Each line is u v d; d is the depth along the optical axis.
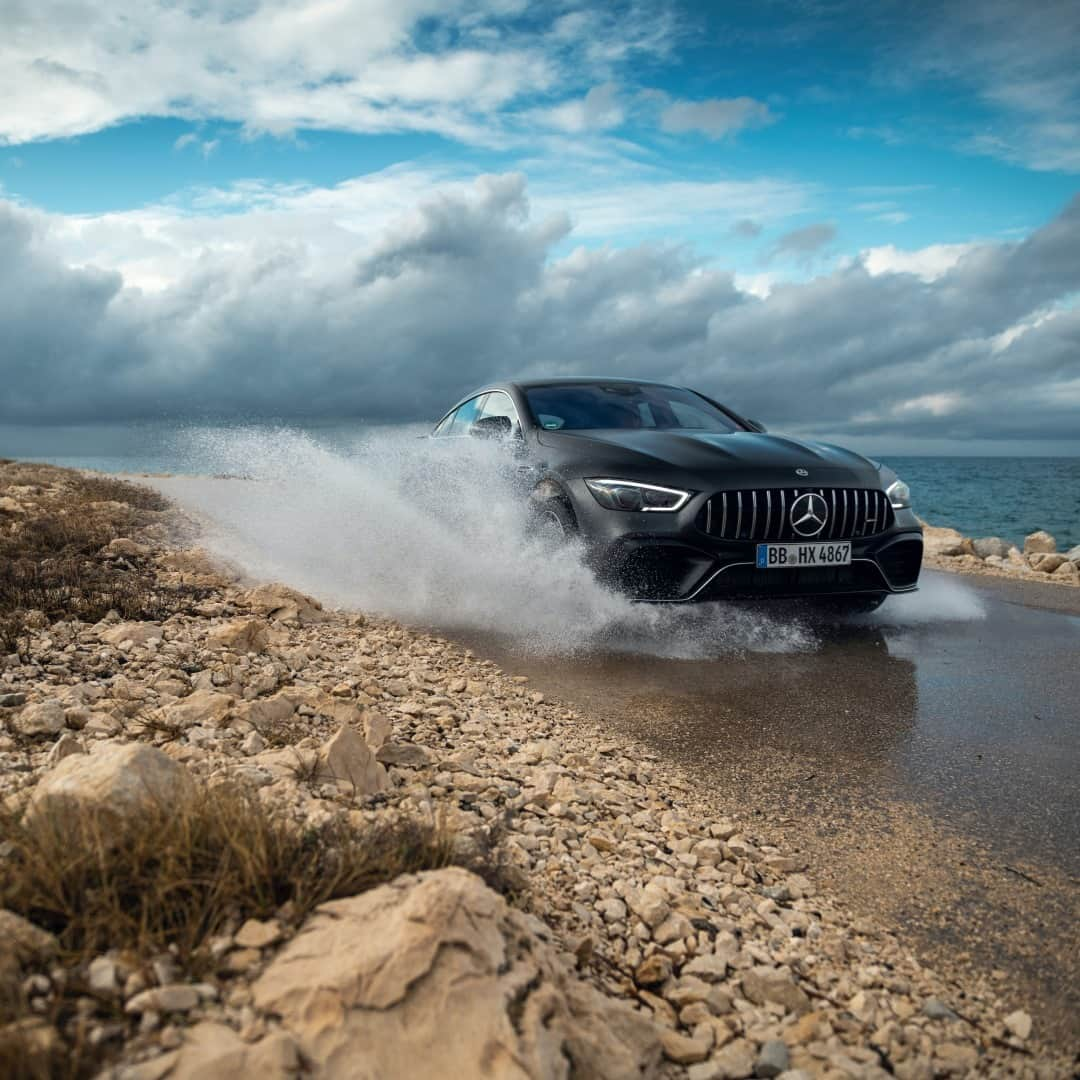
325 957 1.33
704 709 3.79
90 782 1.74
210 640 3.84
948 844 2.53
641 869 2.24
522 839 2.26
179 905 1.45
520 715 3.53
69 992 1.24
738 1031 1.63
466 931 1.35
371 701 3.40
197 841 1.58
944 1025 1.68
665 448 5.13
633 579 4.73
